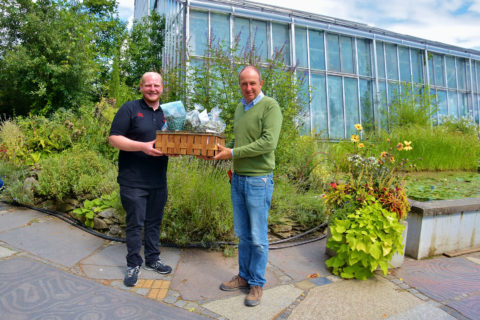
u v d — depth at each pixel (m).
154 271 2.64
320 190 4.76
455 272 2.89
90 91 10.21
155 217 2.61
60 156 4.75
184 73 5.96
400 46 11.28
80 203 3.91
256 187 2.21
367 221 2.62
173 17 9.71
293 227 3.76
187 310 2.12
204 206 3.28
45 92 9.23
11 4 9.84
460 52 12.34
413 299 2.38
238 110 2.41
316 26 9.77
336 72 10.10
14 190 4.28
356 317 2.12
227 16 8.77
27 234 3.29
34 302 2.07
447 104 12.05
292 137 4.87
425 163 7.09
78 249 3.01
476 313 2.21
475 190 4.97
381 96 10.68
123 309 2.06
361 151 3.98
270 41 9.19
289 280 2.63
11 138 5.64
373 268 2.60
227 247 3.14
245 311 2.13
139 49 12.92
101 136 5.38
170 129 2.26
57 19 9.68
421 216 3.13
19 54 9.08
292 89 4.93
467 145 7.74
